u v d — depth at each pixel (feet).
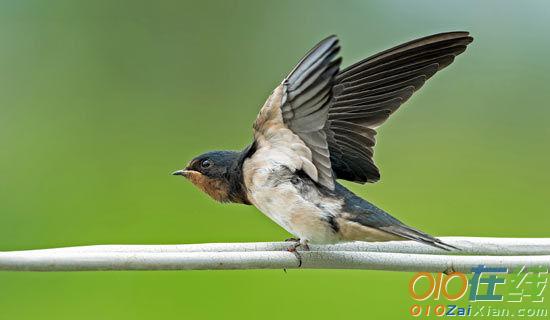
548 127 54.39
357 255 27.30
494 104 55.31
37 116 52.08
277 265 27.04
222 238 42.65
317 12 58.95
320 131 27.53
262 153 28.58
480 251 27.99
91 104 54.03
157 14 57.21
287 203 28.68
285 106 27.32
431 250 28.60
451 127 52.60
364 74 29.78
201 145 53.26
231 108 55.98
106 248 25.35
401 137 50.93
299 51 59.06
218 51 57.57
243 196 30.60
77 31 56.34
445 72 54.34
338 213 28.73
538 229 47.06
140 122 53.16
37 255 24.63
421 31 60.23
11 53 55.21
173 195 46.34
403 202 47.93
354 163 30.04
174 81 56.13
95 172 48.44
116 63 55.88
